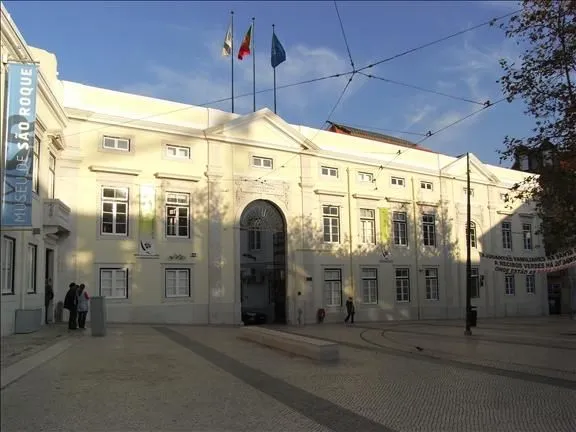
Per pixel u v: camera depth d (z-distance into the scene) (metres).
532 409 7.77
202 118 28.92
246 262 40.84
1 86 16.23
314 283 32.75
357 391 9.06
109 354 13.31
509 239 45.03
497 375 10.68
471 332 23.33
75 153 24.61
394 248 36.97
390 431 6.64
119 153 26.02
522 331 24.83
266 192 31.05
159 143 27.31
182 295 27.44
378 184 36.53
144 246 26.31
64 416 7.38
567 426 6.86
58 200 20.81
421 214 38.84
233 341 17.00
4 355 12.47
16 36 16.48
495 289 42.84
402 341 18.95
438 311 38.75
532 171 14.98
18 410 7.69
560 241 15.68
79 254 24.56
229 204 29.48
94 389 9.12
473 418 7.26
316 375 10.66
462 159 41.75
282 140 32.03
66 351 13.70
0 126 16.28
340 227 34.44
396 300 36.66
